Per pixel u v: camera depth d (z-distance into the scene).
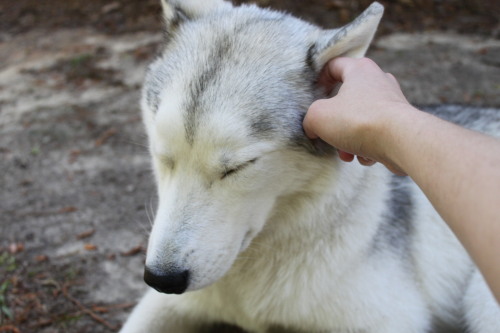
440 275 0.84
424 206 0.84
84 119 1.46
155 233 0.65
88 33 2.01
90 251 1.02
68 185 1.20
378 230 0.77
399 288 0.78
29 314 0.90
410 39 1.91
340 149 0.61
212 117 0.64
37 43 1.94
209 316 0.83
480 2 2.21
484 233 0.43
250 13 0.75
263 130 0.65
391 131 0.52
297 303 0.76
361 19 0.66
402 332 0.77
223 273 0.66
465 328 0.84
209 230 0.65
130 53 1.83
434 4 2.17
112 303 0.92
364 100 0.56
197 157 0.65
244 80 0.66
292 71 0.68
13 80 1.68
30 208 1.13
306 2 2.10
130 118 1.46
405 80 1.62
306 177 0.69
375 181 0.75
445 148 0.47
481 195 0.44
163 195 0.67
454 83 1.62
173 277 0.63
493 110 0.94
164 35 0.77
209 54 0.68
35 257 1.01
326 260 0.74
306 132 0.66
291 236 0.73
